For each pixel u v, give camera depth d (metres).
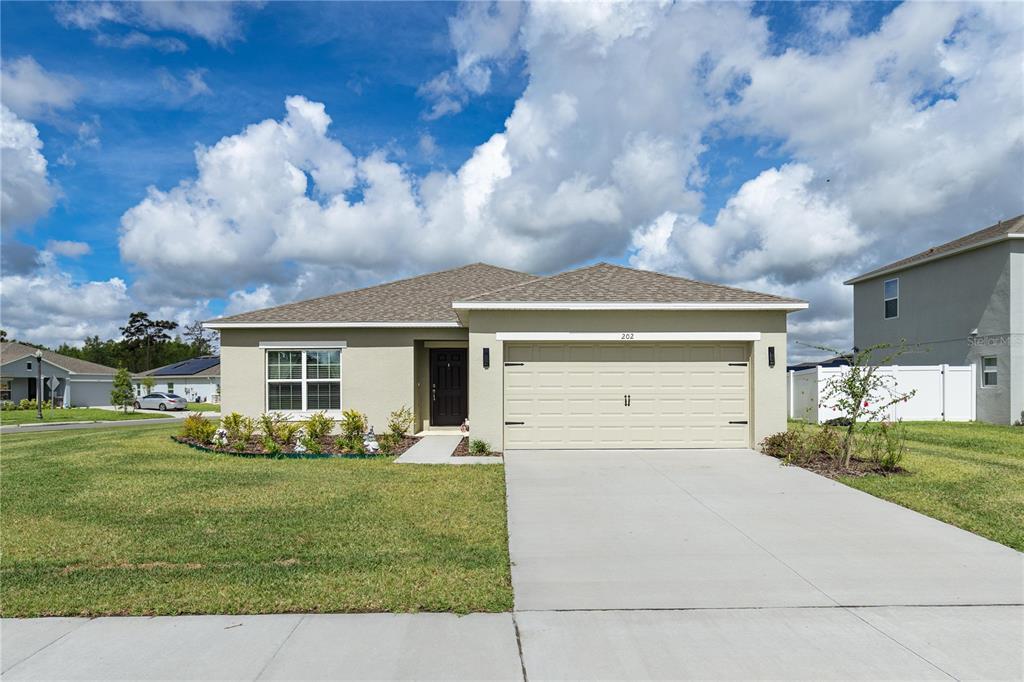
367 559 5.78
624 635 4.30
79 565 5.66
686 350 12.58
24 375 43.81
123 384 38.91
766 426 12.29
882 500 8.23
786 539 6.52
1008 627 4.42
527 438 12.45
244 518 7.23
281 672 3.77
